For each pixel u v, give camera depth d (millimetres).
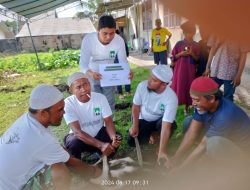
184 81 4082
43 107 1939
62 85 7980
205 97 2092
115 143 2877
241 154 2076
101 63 3568
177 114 4430
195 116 2498
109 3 16562
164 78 2893
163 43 9094
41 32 28156
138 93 3221
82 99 2938
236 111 2137
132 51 18188
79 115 3016
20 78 10797
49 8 11438
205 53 4121
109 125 3062
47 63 12922
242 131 2156
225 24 373
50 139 1981
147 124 3291
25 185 1971
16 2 8672
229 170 2057
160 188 2166
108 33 3295
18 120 2057
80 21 30109
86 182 2449
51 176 1990
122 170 2363
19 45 27422
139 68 9961
